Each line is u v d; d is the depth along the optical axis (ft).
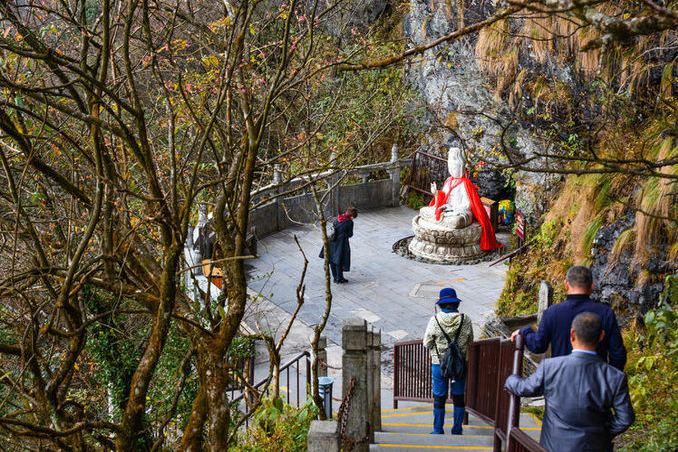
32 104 14.96
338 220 52.65
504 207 66.69
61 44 22.12
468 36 57.31
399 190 72.28
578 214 40.40
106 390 28.17
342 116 47.83
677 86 32.12
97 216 12.46
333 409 34.65
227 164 15.37
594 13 8.66
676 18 7.50
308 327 46.47
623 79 34.68
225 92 13.56
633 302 35.63
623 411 12.50
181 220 13.16
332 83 53.11
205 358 13.75
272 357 15.99
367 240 63.00
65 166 18.31
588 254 39.04
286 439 23.09
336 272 53.31
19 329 17.28
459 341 24.44
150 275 14.57
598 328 12.85
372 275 55.36
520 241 55.16
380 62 10.37
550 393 13.00
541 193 54.34
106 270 14.15
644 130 34.50
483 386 25.27
